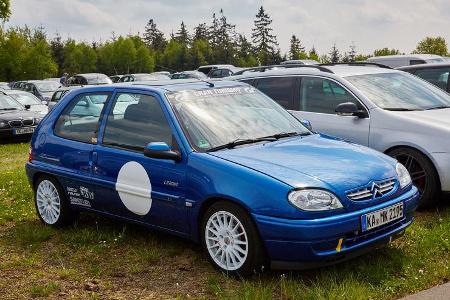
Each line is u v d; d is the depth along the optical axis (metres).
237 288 4.78
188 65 83.19
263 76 8.93
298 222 4.55
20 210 7.65
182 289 4.87
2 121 16.67
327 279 4.79
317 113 8.09
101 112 6.33
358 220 4.72
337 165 5.06
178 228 5.48
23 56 63.94
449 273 4.84
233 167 4.99
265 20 97.38
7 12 49.84
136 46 83.12
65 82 34.66
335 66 8.72
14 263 5.61
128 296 4.76
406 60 19.34
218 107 5.94
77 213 6.75
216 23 106.12
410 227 6.12
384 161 5.39
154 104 5.86
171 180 5.39
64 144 6.55
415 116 7.21
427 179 6.86
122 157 5.88
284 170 4.89
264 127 5.91
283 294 4.59
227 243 5.03
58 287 4.96
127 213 5.96
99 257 5.74
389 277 4.80
